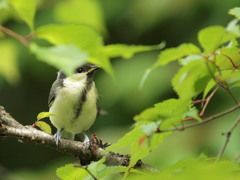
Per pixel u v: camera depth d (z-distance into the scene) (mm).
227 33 3707
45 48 3137
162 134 4645
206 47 3842
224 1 12516
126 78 12547
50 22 12219
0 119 7156
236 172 4074
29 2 3408
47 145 7457
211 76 4145
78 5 5664
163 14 12930
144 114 4102
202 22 13008
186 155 10938
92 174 5086
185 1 12836
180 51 3854
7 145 16719
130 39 14305
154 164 11070
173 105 4461
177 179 3170
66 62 3078
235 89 11812
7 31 3203
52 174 12438
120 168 5016
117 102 13109
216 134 11133
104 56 3342
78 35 3256
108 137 12570
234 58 4480
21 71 13875
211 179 3137
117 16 13266
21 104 16203
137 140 4367
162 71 12383
